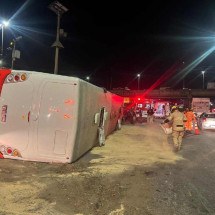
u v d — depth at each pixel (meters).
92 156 6.62
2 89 5.66
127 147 8.24
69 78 5.54
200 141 10.84
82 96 5.72
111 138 10.14
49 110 5.53
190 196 4.20
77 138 5.67
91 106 6.59
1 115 5.64
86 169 5.31
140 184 4.64
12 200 3.60
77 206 3.57
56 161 5.57
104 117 8.25
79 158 6.31
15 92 5.62
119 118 13.50
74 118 5.50
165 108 29.38
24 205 3.48
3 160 5.55
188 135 13.11
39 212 3.31
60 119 5.51
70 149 5.52
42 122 5.54
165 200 3.99
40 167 5.23
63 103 5.52
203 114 17.47
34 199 3.68
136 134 11.92
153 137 11.12
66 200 3.73
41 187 4.14
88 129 6.53
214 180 5.13
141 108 22.05
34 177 4.59
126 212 3.49
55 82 5.55
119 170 5.41
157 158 6.85
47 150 5.55
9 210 3.31
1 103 5.65
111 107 10.16
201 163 6.57
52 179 4.54
